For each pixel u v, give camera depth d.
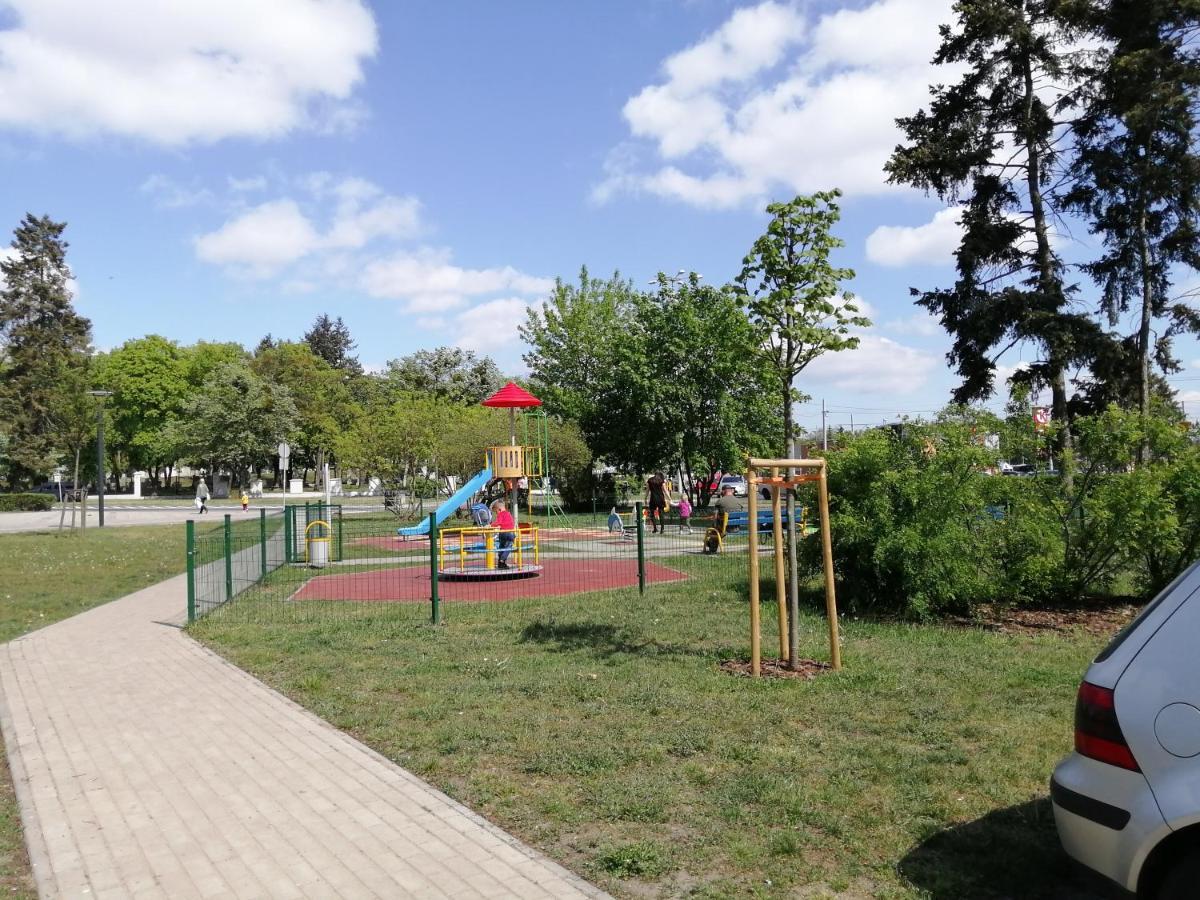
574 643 9.23
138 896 3.96
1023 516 10.38
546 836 4.46
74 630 11.35
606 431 37.25
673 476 39.00
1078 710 3.32
